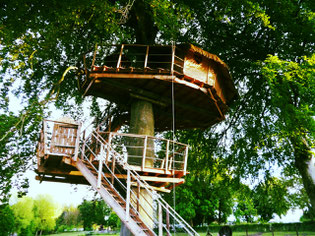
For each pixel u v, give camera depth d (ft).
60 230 348.18
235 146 67.87
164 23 37.27
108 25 36.81
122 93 43.80
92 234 211.41
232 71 62.23
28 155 49.60
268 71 40.57
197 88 38.40
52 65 54.85
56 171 33.06
